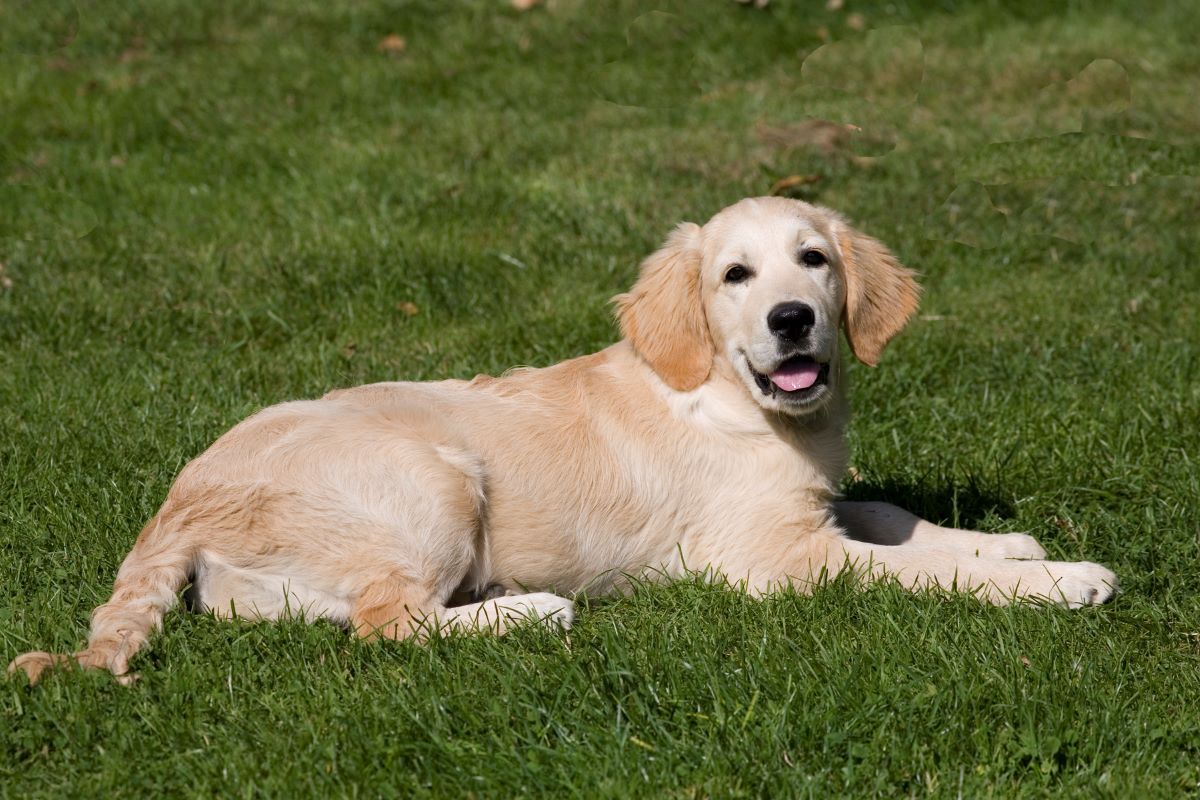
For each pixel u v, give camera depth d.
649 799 4.14
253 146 11.98
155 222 10.60
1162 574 5.77
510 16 15.48
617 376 6.24
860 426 7.52
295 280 9.50
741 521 6.04
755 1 15.53
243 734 4.51
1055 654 4.90
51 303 9.20
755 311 5.74
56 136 12.36
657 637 5.15
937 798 4.13
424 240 10.06
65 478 6.62
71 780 4.33
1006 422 7.41
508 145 12.18
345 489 5.53
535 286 9.53
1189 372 8.05
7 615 5.34
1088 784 4.20
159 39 14.80
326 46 14.76
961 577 5.70
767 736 4.41
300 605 5.53
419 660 4.98
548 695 4.70
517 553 5.88
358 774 4.27
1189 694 4.75
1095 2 15.99
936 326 8.93
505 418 5.98
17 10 15.34
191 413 7.46
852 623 5.36
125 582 5.22
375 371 8.16
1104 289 9.59
